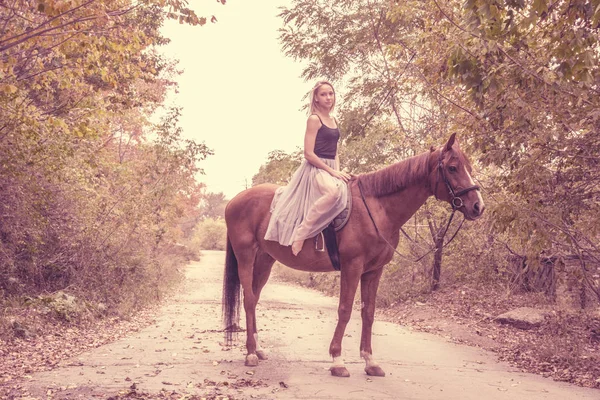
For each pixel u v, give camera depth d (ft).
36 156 32.94
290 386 16.65
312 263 18.94
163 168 62.85
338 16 58.44
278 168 65.87
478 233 41.45
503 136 23.82
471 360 23.88
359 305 49.08
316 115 19.45
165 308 43.96
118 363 20.07
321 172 18.89
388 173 18.47
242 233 20.59
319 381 17.37
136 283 47.55
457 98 31.19
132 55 34.63
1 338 24.16
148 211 54.29
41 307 30.27
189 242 151.94
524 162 22.75
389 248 18.61
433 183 17.75
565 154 23.12
